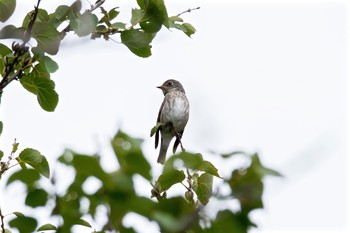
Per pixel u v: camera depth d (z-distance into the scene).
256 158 7.92
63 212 9.70
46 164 9.78
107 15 9.73
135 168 9.79
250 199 7.61
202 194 9.08
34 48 9.09
